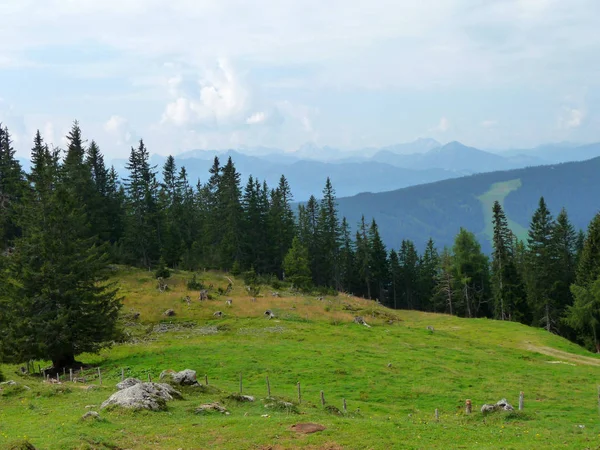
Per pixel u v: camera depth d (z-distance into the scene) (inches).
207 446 789.2
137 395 1007.0
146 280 3223.4
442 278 4451.3
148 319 2477.9
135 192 3767.2
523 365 1903.3
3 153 3659.0
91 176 3816.4
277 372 1604.3
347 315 2770.7
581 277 3243.1
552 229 3725.4
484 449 790.5
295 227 5103.3
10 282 1776.6
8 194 3550.7
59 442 740.7
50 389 1173.7
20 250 1834.4
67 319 1716.3
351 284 5216.5
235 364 1681.8
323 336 2260.1
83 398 1114.1
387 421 1004.6
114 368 1672.0
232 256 4207.7
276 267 4712.1
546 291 3644.2
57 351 1695.4
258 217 4505.4
